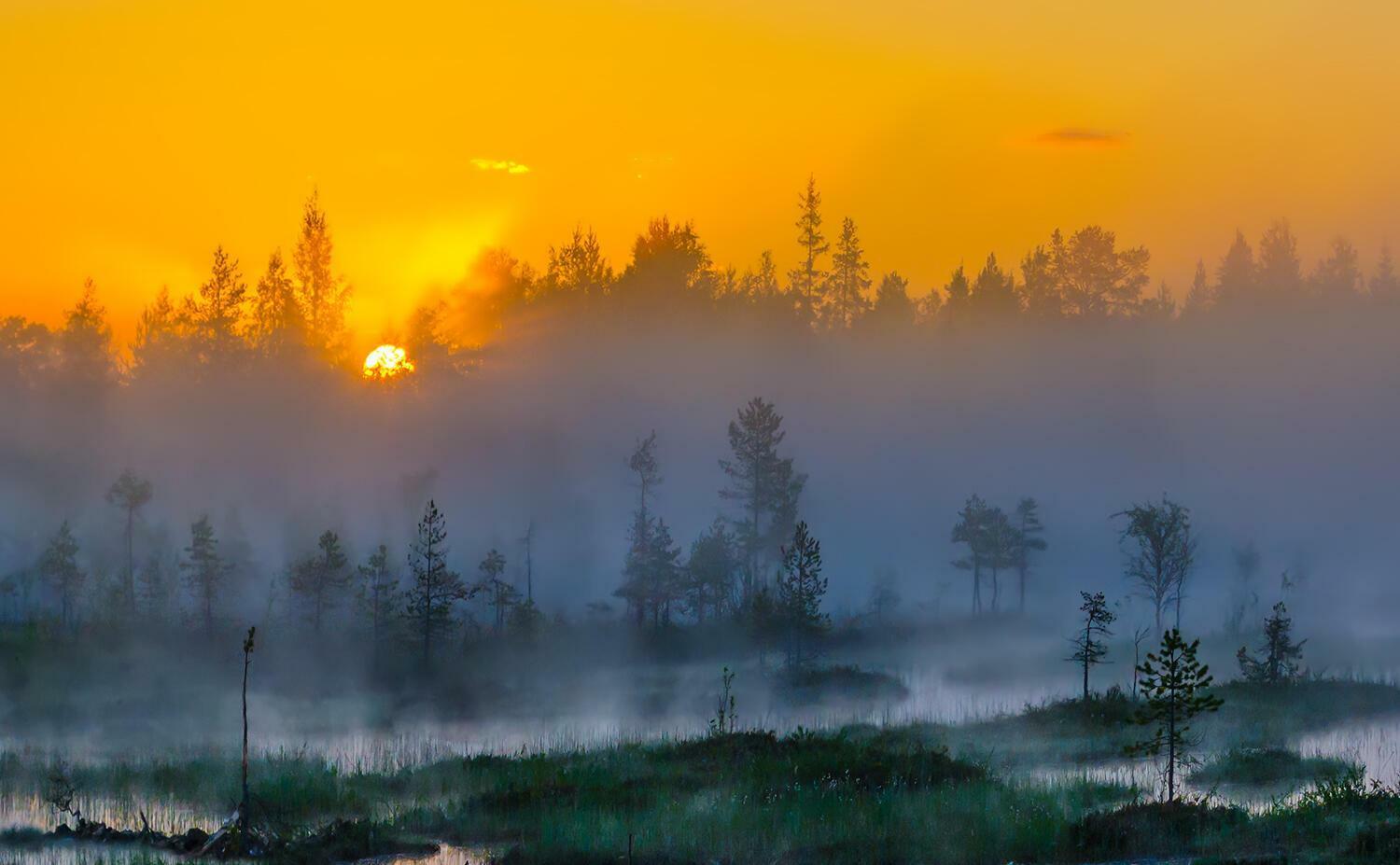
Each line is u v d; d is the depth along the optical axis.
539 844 39.19
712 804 43.75
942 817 40.84
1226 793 48.28
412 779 52.06
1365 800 40.00
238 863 38.62
